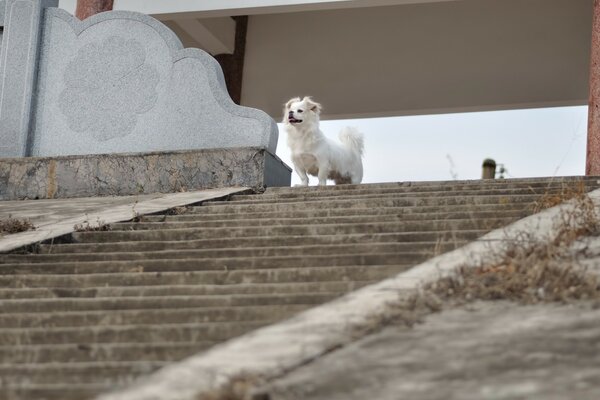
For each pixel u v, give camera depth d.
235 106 13.43
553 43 21.06
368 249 7.74
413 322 5.46
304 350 5.07
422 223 8.44
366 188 11.12
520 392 4.32
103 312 6.33
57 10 14.86
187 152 13.27
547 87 20.98
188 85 13.83
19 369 5.39
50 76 14.69
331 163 13.15
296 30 22.86
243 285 6.77
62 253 8.78
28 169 13.92
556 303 5.69
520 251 6.70
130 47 14.30
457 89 21.67
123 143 14.09
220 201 11.23
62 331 5.98
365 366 4.77
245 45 23.05
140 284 7.34
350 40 22.47
